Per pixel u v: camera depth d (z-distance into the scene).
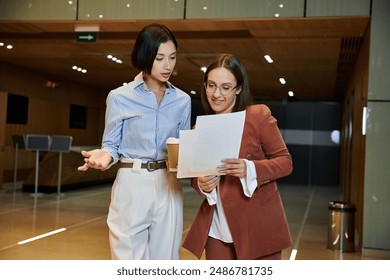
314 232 8.52
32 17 8.57
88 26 8.77
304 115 21.95
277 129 2.43
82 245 6.66
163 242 2.68
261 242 2.36
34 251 6.18
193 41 9.73
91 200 11.59
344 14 7.37
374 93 7.21
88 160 2.52
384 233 7.09
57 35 9.79
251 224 2.36
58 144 12.05
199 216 2.49
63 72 16.59
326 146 21.73
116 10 8.25
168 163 2.42
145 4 8.12
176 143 2.34
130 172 2.64
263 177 2.28
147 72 2.53
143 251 2.68
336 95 19.42
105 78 17.58
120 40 9.72
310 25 7.99
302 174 21.88
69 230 7.73
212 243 2.47
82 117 20.23
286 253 6.73
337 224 7.24
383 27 7.21
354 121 10.61
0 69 14.84
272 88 17.81
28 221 8.38
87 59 13.08
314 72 13.66
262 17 7.70
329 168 21.67
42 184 12.67
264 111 2.42
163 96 2.65
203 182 2.36
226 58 2.38
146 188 2.62
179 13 8.00
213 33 9.01
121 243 2.62
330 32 8.42
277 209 2.42
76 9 8.41
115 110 2.64
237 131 2.21
